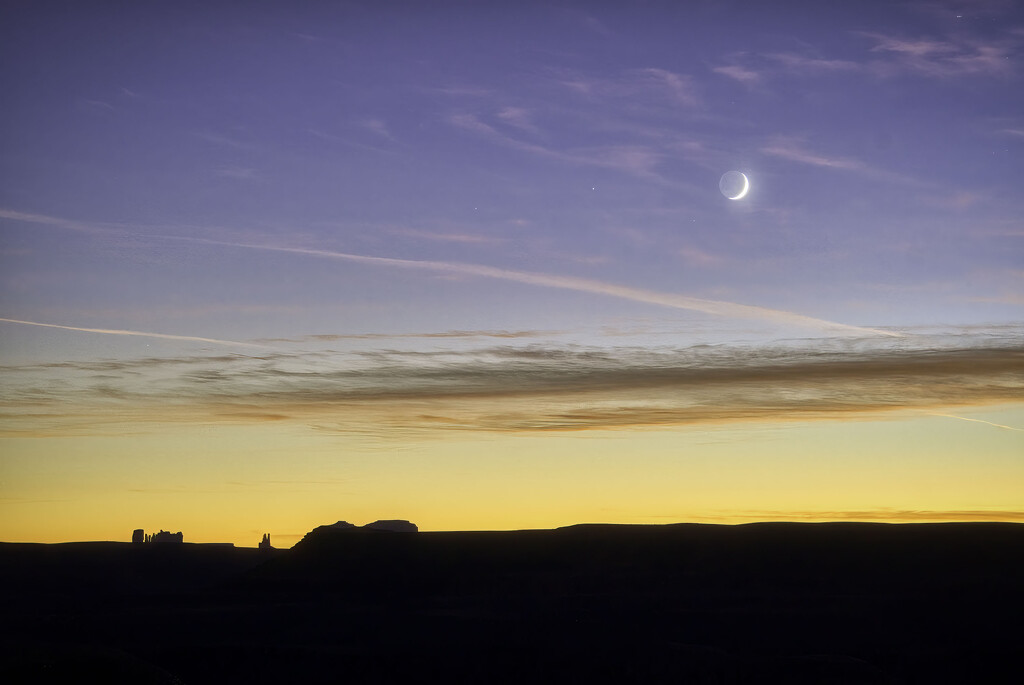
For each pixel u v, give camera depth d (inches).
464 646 2696.9
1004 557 3304.6
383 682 2461.9
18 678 1692.9
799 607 3031.5
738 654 2655.0
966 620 2861.7
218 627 2965.1
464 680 2466.8
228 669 2472.9
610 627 2886.3
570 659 2541.8
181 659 2506.2
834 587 3228.3
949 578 3198.8
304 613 3147.1
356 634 2883.9
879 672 2427.4
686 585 3304.6
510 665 2529.5
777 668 2413.9
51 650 1843.0
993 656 2568.9
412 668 2512.3
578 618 2989.7
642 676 2427.4
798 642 2760.8
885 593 3147.1
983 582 3132.4
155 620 3014.3
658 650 2605.8
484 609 3186.5
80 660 1793.8
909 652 2647.6
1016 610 2913.4
